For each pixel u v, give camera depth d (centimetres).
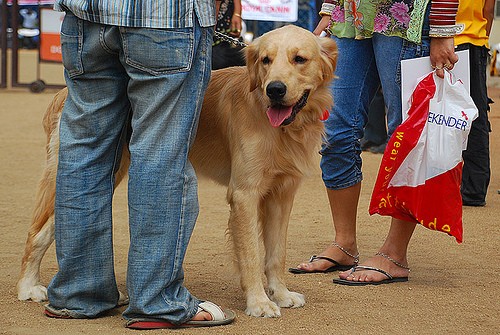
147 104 463
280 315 517
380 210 602
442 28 568
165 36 454
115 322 493
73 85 488
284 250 558
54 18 2200
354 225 655
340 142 627
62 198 483
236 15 973
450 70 581
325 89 548
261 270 588
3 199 943
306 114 539
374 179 1091
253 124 524
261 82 523
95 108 480
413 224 615
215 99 568
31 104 1998
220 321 491
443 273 639
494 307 544
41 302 543
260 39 533
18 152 1305
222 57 970
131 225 468
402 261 618
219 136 566
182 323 481
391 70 598
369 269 612
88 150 485
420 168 581
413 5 577
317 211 895
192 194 476
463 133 576
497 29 2511
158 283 471
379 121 1328
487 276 629
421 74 584
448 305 549
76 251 488
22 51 3356
